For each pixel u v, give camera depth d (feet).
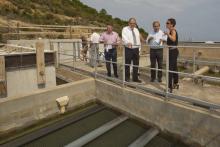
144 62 35.73
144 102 18.44
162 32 20.85
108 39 23.89
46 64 25.12
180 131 15.96
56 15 110.73
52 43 37.68
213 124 13.93
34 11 106.42
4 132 17.63
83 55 34.50
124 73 20.57
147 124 18.47
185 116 15.48
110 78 22.20
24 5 108.27
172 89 19.44
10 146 16.49
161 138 17.13
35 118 19.48
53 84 26.03
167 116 16.69
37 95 19.43
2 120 17.43
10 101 17.78
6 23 72.18
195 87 20.36
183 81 22.53
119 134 17.95
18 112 18.33
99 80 23.61
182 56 34.88
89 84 23.52
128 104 20.03
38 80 24.04
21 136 18.21
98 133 17.67
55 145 16.72
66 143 16.94
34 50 27.14
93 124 19.76
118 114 21.29
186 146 15.71
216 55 32.35
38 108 19.61
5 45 34.78
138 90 19.75
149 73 26.12
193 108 15.23
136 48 21.30
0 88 21.36
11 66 22.36
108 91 22.26
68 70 29.35
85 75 26.02
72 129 19.01
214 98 17.38
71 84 22.07
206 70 31.68
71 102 22.09
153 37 20.88
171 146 15.99
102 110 22.24
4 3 98.02
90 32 60.75
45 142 17.17
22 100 18.48
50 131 18.40
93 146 16.46
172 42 18.04
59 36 57.06
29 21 89.35
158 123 17.48
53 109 20.70
